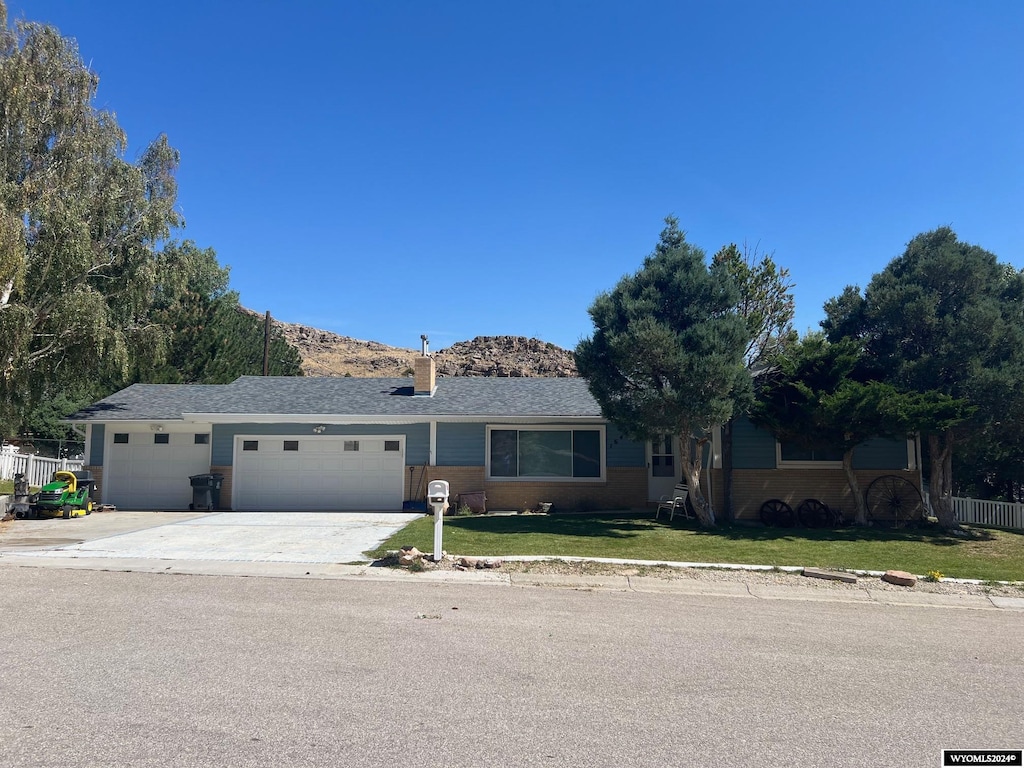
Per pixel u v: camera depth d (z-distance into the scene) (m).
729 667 6.38
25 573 10.39
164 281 22.98
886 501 18.53
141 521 17.25
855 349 16.47
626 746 4.57
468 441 20.58
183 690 5.42
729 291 16.11
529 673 6.05
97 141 20.94
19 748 4.34
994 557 13.26
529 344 100.38
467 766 4.22
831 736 4.83
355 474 20.73
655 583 10.40
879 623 8.38
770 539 14.57
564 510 20.23
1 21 19.92
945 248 16.61
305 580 10.12
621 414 16.19
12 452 25.89
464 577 10.44
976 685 6.04
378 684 5.66
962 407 14.90
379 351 119.56
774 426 16.91
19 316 17.09
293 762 4.22
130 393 23.05
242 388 23.38
